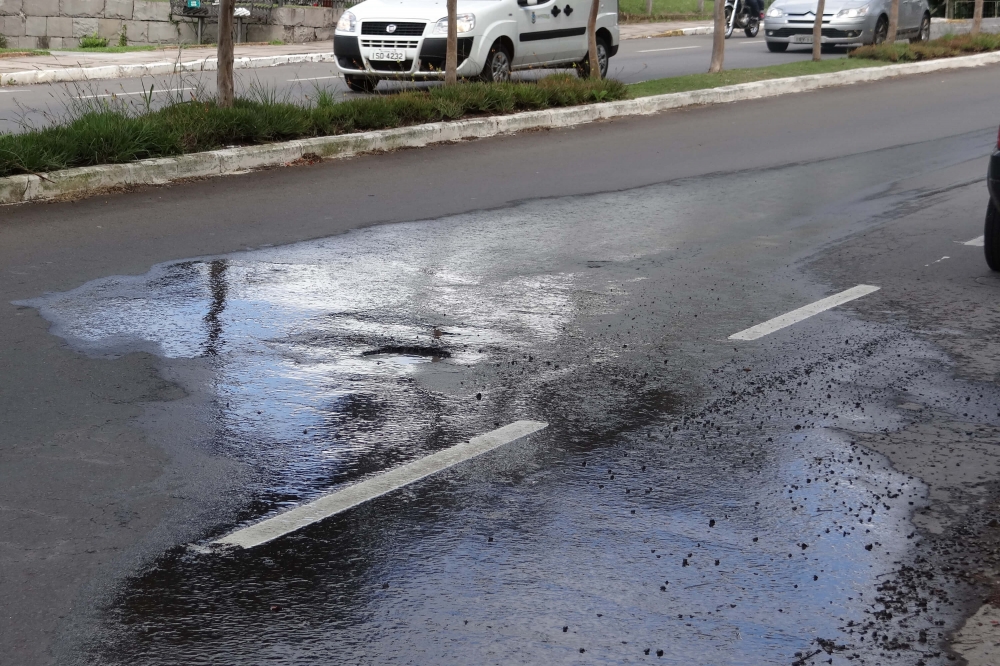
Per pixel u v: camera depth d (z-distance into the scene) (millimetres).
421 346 6582
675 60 24312
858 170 12758
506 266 8461
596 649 3605
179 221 9578
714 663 3543
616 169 12672
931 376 6203
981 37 26578
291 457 5027
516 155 13352
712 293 7828
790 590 3965
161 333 6680
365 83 17578
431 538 4309
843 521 4477
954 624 3771
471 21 16734
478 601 3873
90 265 8133
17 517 4426
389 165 12461
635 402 5762
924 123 16359
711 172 12602
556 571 4070
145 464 4926
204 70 21641
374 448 5141
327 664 3512
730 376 6164
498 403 5723
